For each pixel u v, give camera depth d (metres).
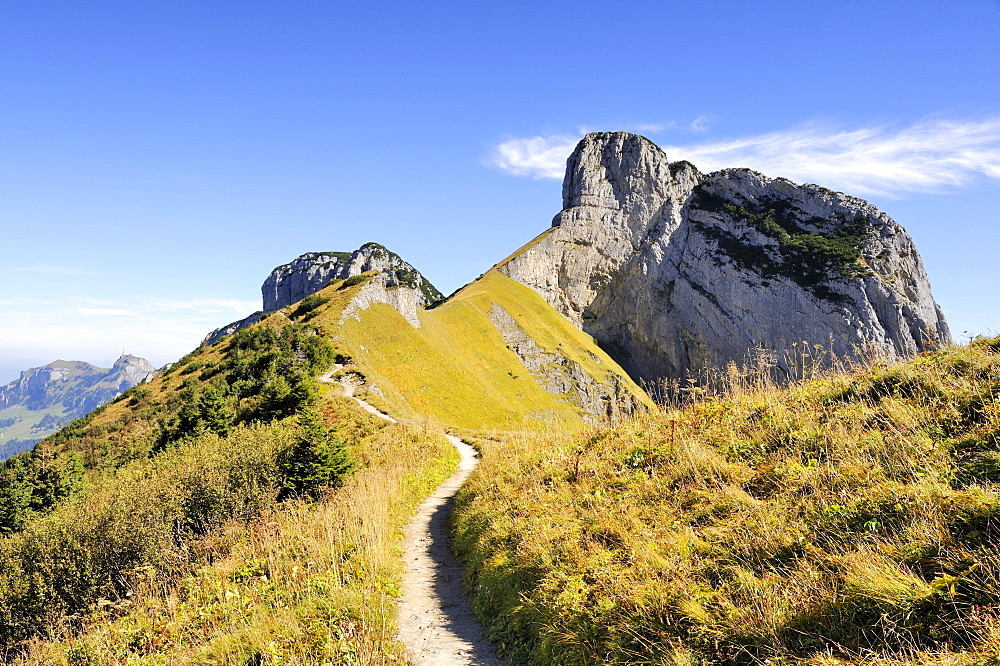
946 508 5.25
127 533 19.92
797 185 164.38
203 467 22.25
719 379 11.66
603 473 10.40
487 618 8.18
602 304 171.38
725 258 154.38
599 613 6.22
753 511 6.79
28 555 20.55
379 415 45.75
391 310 91.88
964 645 3.96
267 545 12.58
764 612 5.06
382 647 7.04
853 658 4.22
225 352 75.88
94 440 55.94
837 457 7.16
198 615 9.81
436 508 17.06
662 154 175.38
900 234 148.12
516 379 111.75
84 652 10.34
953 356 8.34
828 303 136.25
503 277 154.12
